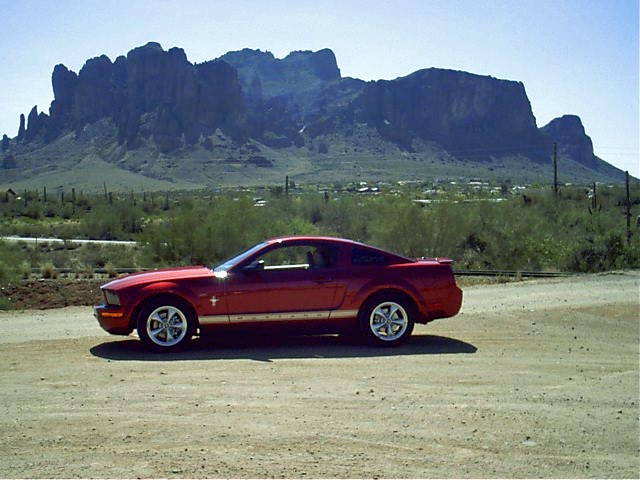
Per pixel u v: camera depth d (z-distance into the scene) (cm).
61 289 2039
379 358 1018
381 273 1103
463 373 925
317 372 927
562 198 5734
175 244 2783
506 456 637
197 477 589
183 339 1066
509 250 2662
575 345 1123
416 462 621
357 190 14275
